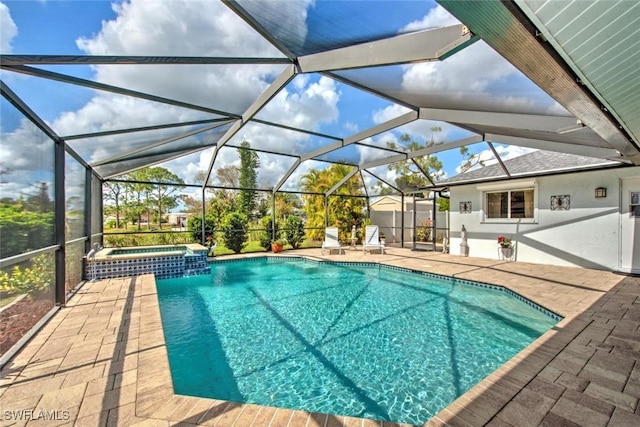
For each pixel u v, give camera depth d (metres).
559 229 8.37
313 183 15.35
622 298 5.10
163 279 8.28
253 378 3.43
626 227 7.31
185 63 3.47
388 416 2.78
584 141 5.24
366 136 7.70
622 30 1.68
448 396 3.07
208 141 8.59
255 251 13.17
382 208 19.11
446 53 2.55
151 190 16.88
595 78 2.29
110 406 2.27
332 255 11.61
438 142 8.44
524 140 6.64
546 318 4.77
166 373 2.75
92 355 3.08
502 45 1.86
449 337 4.45
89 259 6.83
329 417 2.18
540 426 2.04
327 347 4.18
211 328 4.89
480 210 10.26
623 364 2.85
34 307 3.79
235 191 17.81
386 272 9.15
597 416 2.13
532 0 1.44
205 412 2.21
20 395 2.40
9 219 3.25
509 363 2.88
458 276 7.32
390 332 4.67
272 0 2.51
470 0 1.44
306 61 3.99
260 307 5.99
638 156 5.05
